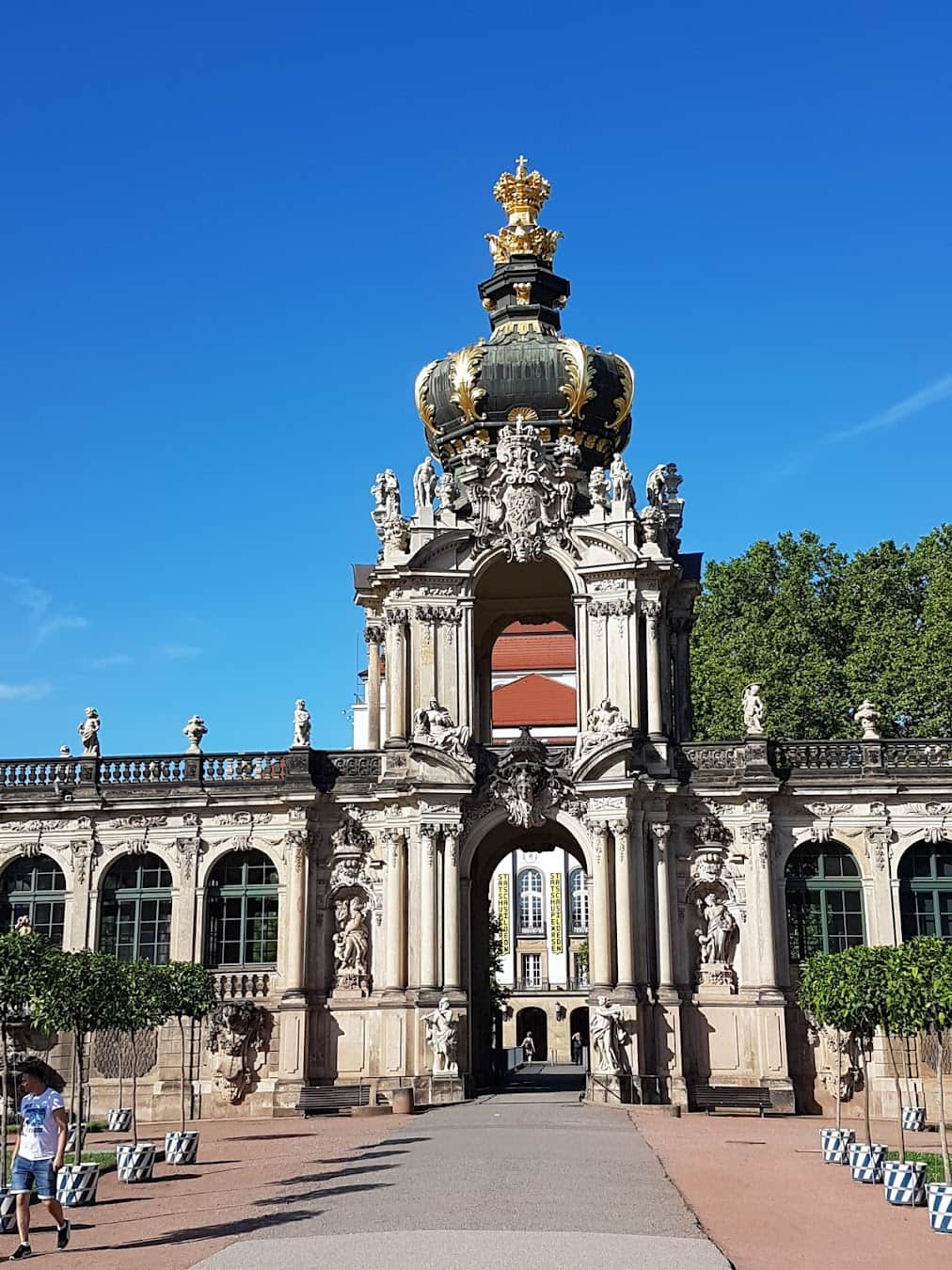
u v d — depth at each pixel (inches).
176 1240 971.3
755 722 2172.7
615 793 2089.1
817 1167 1331.2
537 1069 3538.4
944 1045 1926.7
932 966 1263.5
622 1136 1563.7
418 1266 826.8
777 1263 874.1
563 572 2277.3
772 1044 2054.6
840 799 2166.6
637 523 2222.0
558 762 2149.4
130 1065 2103.8
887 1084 2036.2
